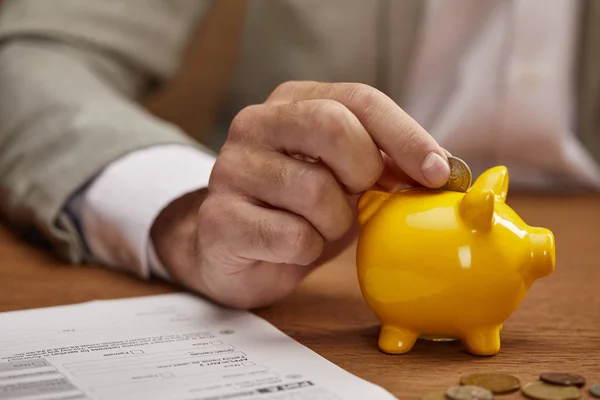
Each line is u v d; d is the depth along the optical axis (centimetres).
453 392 40
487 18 128
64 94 87
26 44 103
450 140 129
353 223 56
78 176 75
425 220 47
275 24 128
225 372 44
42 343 50
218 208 55
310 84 56
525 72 124
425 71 132
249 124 55
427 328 49
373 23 127
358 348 51
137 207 68
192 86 126
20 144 83
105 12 108
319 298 64
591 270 73
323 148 50
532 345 51
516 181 132
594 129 134
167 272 68
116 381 43
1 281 69
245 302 58
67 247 75
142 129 79
